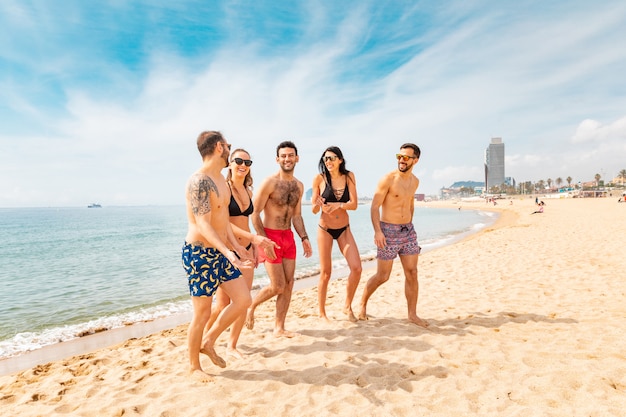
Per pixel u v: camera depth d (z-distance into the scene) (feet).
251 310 14.44
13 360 16.61
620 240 38.17
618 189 506.07
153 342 17.03
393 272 30.30
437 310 17.25
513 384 9.48
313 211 15.11
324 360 11.60
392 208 14.46
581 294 18.63
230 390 9.96
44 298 31.22
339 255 52.29
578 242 39.47
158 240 95.76
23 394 11.53
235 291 10.37
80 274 43.80
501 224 98.99
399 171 14.10
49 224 212.64
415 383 9.80
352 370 10.82
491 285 22.20
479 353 11.53
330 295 23.81
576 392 8.86
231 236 10.83
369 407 8.73
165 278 38.88
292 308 20.75
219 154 10.20
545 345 11.96
